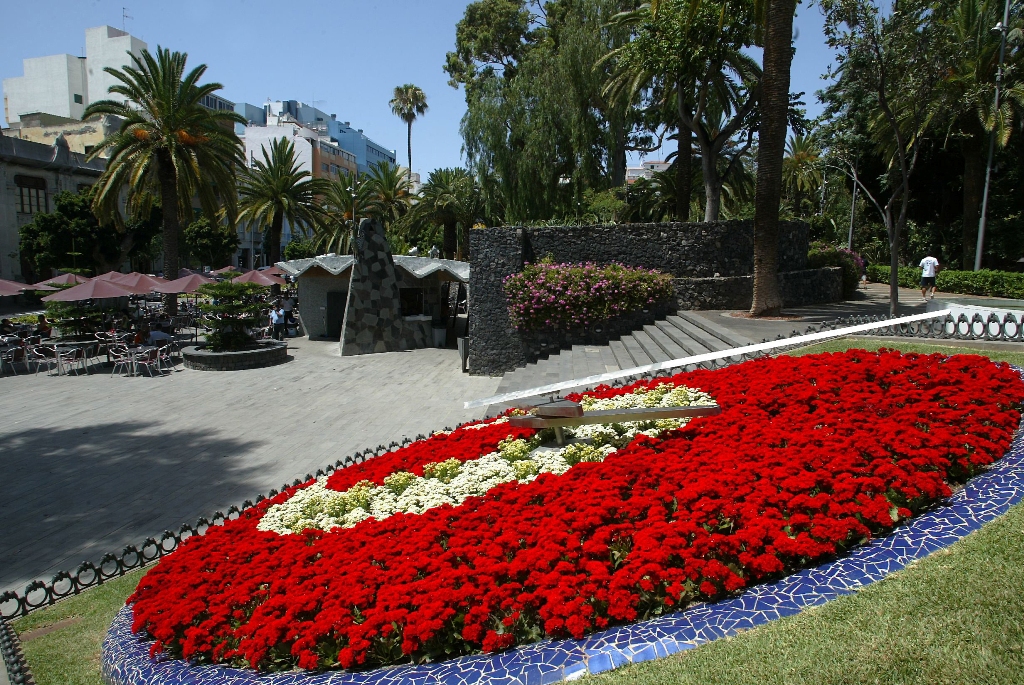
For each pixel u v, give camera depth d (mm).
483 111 31094
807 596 3457
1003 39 19281
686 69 19312
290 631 3709
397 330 24312
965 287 22750
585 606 3479
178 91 25734
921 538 3832
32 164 42781
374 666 3549
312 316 28625
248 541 5324
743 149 23625
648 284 17312
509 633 3498
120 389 17297
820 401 6242
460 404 14875
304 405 15148
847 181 32281
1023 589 3252
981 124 23016
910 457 4578
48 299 20688
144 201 28125
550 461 6043
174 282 27000
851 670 2906
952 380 6117
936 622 3119
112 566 7227
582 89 29078
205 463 10891
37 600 6457
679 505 4367
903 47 14039
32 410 14898
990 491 4258
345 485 6512
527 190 30391
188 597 4438
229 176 27469
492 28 39062
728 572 3588
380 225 23828
